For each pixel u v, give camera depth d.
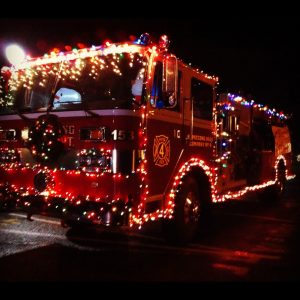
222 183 7.40
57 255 5.46
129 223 4.82
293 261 5.50
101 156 4.95
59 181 5.34
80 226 6.78
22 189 5.75
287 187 14.88
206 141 6.73
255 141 9.04
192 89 6.29
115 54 5.34
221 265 5.25
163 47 5.38
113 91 5.28
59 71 5.82
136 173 4.92
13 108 6.15
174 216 5.92
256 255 5.75
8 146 5.99
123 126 4.86
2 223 7.29
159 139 5.41
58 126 5.31
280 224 7.98
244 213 9.20
